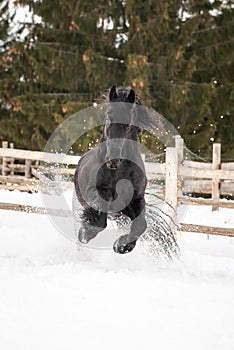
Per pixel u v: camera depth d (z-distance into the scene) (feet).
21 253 37.24
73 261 34.73
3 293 26.40
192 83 91.76
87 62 94.02
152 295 26.89
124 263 34.94
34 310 24.09
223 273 32.89
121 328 22.24
